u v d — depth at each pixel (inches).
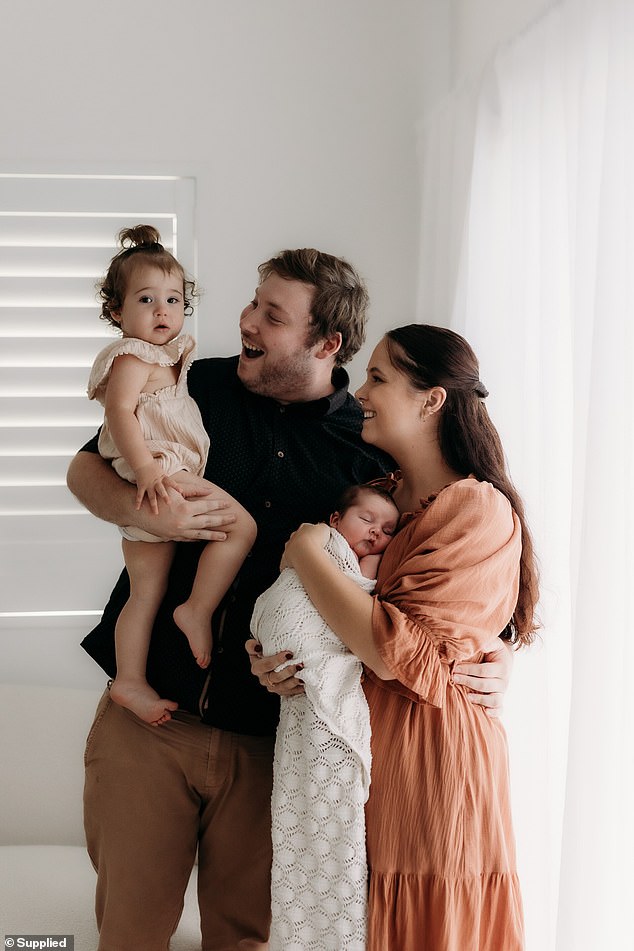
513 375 89.0
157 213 121.1
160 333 75.0
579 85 75.9
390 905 63.2
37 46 118.8
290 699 67.1
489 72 96.1
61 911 89.8
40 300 119.8
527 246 86.7
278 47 122.0
